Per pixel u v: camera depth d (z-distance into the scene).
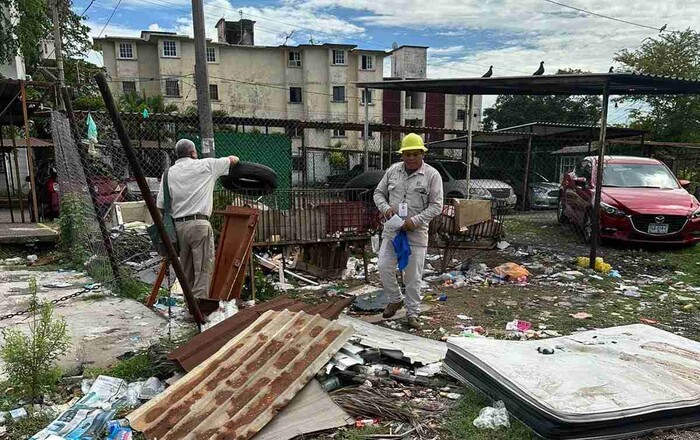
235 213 5.26
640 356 3.61
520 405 3.05
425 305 5.83
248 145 12.47
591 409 2.84
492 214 7.68
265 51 37.19
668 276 7.40
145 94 33.50
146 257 7.62
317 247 6.87
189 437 2.73
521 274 7.15
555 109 35.62
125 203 9.27
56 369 3.57
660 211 8.81
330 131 36.78
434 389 3.60
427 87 9.44
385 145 24.92
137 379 3.65
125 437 2.79
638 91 9.09
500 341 3.91
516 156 18.83
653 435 2.97
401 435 2.99
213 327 3.93
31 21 15.33
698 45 24.03
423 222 4.74
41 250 8.88
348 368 3.66
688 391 3.11
